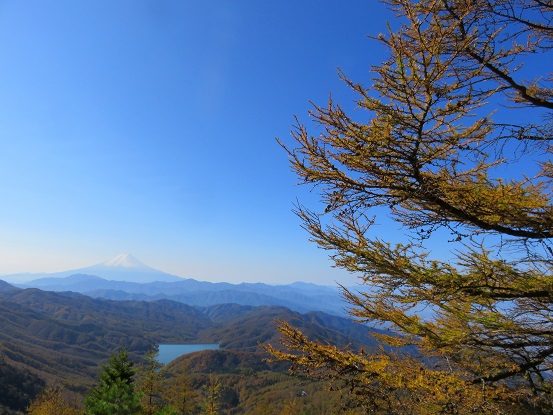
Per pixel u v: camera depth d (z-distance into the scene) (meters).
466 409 3.80
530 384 4.12
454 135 3.17
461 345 3.99
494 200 3.48
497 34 3.27
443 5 3.20
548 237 3.51
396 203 3.78
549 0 3.57
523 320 3.84
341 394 4.17
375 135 3.16
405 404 3.85
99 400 16.03
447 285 3.71
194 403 26.88
